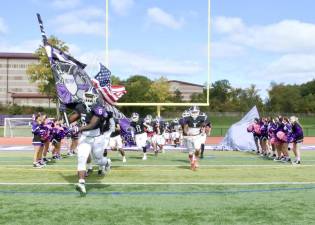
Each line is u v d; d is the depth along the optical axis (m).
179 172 10.65
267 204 6.84
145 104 22.56
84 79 12.66
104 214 6.16
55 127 14.05
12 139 27.31
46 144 12.70
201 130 11.20
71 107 9.53
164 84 66.69
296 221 5.83
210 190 8.00
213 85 80.88
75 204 6.77
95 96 8.03
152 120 16.22
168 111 57.75
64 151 17.84
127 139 14.86
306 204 6.85
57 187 8.23
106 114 8.07
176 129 21.27
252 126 16.89
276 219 5.93
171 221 5.80
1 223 5.68
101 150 8.30
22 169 11.24
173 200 7.10
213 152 17.92
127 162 13.33
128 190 7.95
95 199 7.15
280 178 9.66
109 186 8.36
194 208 6.55
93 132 7.86
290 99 72.00
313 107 69.56
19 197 7.30
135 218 5.95
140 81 60.00
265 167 11.91
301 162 13.63
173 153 17.23
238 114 61.03
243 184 8.68
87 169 10.02
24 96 77.56
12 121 39.97
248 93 76.00
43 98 77.69
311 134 33.72
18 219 5.88
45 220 5.84
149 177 9.69
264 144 15.77
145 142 14.28
